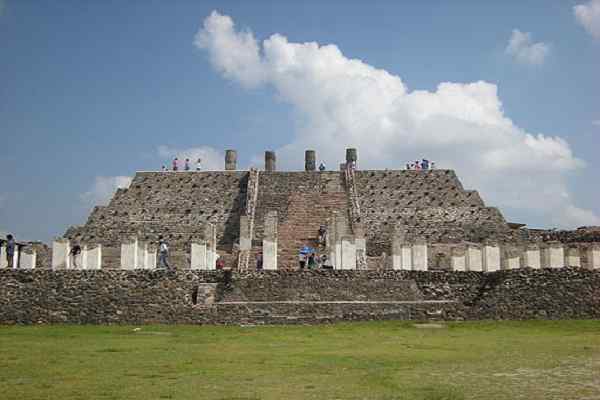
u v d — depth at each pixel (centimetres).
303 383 1619
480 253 4091
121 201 6378
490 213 6016
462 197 6209
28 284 3272
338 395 1475
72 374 1736
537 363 1911
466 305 3347
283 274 3412
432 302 3306
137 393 1495
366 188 6375
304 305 3200
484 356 2072
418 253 4084
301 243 5394
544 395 1462
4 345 2359
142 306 3200
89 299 3225
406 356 2080
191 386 1579
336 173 6619
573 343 2403
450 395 1465
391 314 3228
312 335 2705
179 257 4603
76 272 3300
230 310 3153
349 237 3925
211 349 2256
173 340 2527
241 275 3391
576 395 1460
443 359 2011
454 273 3600
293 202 6141
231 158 7044
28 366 1866
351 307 3225
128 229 6022
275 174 6612
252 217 5834
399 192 6300
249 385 1592
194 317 3136
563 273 3362
